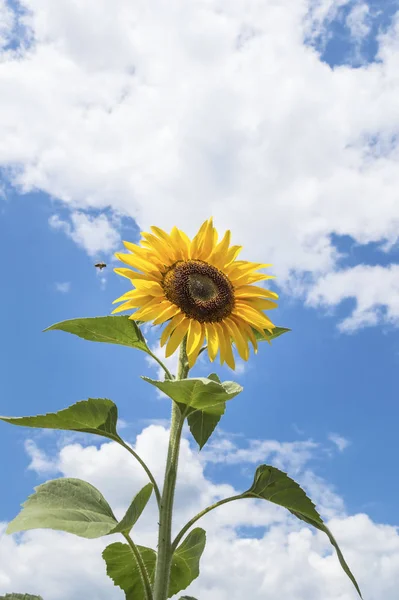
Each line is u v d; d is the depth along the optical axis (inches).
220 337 36.8
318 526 36.0
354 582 34.2
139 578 41.9
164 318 35.5
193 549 40.8
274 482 35.9
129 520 32.2
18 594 35.9
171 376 37.5
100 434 37.4
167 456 36.3
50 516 33.4
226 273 39.4
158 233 38.6
